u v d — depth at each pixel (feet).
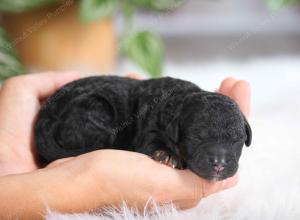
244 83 1.76
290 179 1.85
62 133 1.70
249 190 1.72
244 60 3.72
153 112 1.63
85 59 3.24
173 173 1.51
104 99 1.71
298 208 1.65
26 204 1.49
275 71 3.41
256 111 2.63
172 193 1.51
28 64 3.20
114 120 1.70
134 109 1.70
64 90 1.76
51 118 1.74
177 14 5.32
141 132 1.65
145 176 1.48
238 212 1.60
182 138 1.52
